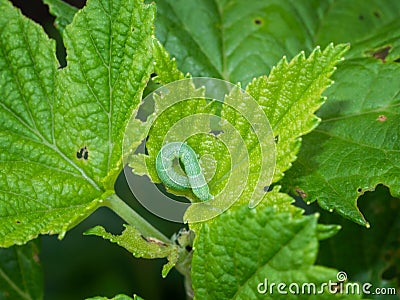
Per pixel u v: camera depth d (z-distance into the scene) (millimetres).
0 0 260
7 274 294
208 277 228
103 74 255
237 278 226
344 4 317
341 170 258
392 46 288
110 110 255
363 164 257
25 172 255
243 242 222
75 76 256
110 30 253
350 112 274
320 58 235
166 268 241
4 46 260
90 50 255
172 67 242
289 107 237
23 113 259
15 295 294
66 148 257
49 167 257
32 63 260
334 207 250
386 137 263
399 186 251
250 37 301
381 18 318
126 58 250
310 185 255
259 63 297
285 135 235
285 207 231
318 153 263
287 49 302
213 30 301
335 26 313
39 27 260
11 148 257
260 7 307
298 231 216
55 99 259
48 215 250
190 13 301
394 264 300
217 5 305
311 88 235
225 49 299
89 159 256
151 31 246
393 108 271
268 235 219
